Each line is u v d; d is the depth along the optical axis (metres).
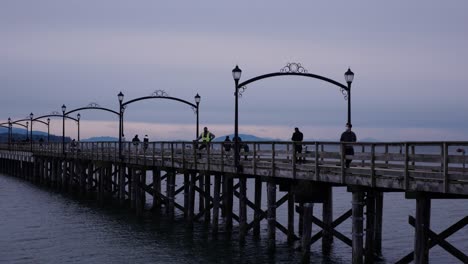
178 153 34.59
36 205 46.19
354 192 19.19
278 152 23.47
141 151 39.50
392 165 17.64
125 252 27.84
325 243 26.75
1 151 89.06
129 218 38.06
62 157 58.44
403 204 47.38
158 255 26.95
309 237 21.95
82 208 43.94
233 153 27.39
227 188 30.92
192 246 28.47
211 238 30.14
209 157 29.59
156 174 39.34
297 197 21.95
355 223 19.11
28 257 27.33
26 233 33.41
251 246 27.66
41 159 68.38
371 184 18.16
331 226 21.80
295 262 24.36
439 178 15.82
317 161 20.91
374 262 24.00
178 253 27.14
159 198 39.72
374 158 18.03
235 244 28.33
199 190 32.75
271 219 25.17
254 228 29.52
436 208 44.41
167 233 32.12
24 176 76.94
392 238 30.31
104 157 46.00
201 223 34.97
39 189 60.25
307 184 21.83
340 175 19.69
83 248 29.05
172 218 35.53
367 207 22.22
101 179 46.25
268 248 25.47
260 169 24.81
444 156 15.58
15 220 38.25
